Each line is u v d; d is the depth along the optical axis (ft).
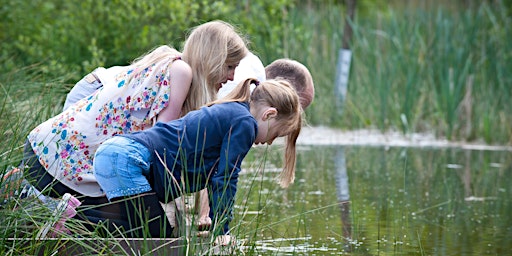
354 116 48.47
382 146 42.91
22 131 21.06
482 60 47.96
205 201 20.10
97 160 18.44
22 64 38.06
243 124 18.39
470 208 26.96
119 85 19.93
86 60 42.42
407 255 20.58
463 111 46.73
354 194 28.81
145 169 18.43
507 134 45.06
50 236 17.53
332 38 51.39
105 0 43.80
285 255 19.94
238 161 18.35
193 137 18.49
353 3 51.31
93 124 19.69
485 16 53.06
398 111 47.80
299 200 27.32
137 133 18.66
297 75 23.86
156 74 19.85
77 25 44.37
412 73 47.09
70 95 22.36
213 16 43.32
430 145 43.91
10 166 19.11
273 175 31.91
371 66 48.67
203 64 19.98
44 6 46.42
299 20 53.16
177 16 42.32
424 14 52.85
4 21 46.09
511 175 33.96
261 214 20.03
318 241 21.74
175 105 19.81
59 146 19.54
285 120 19.06
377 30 52.75
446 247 21.58
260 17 46.47
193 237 17.03
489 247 21.61
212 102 19.08
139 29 43.09
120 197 18.40
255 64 23.90
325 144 43.29
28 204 17.90
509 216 25.70
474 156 39.86
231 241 17.75
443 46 48.70
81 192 19.36
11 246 17.16
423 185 31.17
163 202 18.86
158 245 17.44
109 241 17.34
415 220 24.90
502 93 46.42
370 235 22.66
